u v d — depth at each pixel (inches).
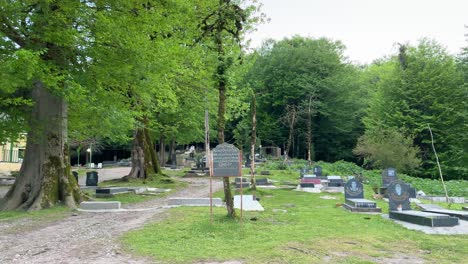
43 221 455.2
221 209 498.3
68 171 595.5
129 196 713.6
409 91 1648.6
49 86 454.0
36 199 551.5
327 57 2354.8
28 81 468.1
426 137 1577.3
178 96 876.6
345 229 388.2
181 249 304.0
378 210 520.7
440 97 1588.3
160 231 366.3
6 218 477.4
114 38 476.7
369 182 1087.0
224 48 459.2
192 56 685.3
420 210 517.3
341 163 1625.2
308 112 1957.4
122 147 2610.7
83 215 499.2
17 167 1700.3
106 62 487.2
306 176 952.9
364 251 303.3
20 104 553.3
